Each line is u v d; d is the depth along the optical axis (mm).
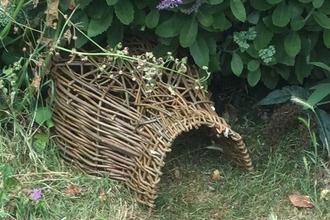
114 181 1216
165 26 1226
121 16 1177
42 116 1228
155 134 1164
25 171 1193
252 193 1265
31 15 1233
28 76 1254
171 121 1179
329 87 1275
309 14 1259
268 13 1291
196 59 1244
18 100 1268
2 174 1105
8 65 1271
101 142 1196
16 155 1205
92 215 1154
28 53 1260
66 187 1190
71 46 1264
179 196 1251
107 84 1231
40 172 1203
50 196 1162
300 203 1224
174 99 1218
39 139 1241
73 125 1208
